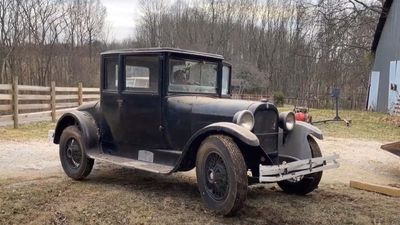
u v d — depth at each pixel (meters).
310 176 5.35
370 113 19.69
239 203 4.31
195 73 5.61
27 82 28.64
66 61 34.97
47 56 30.16
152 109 5.38
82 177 6.00
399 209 4.98
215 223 4.31
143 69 5.47
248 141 4.27
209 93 5.80
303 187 5.42
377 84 22.36
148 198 5.15
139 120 5.54
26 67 28.73
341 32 24.45
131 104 5.60
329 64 32.69
